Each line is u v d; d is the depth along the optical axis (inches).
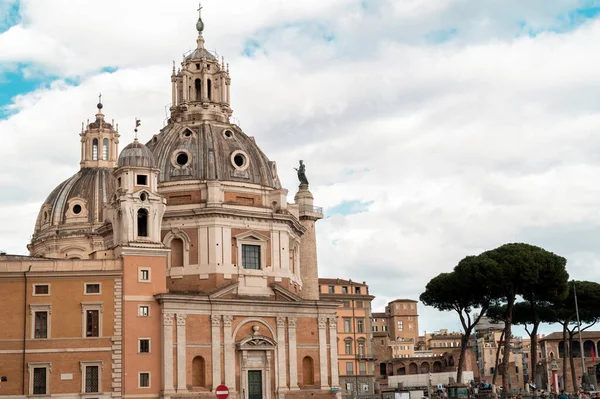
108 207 4195.4
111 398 3474.4
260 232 4156.0
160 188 4158.5
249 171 4298.7
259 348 3912.4
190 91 4606.3
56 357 3459.6
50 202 5157.5
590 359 7465.6
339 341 6363.2
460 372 4854.8
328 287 6589.6
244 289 4010.8
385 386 7721.5
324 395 4045.3
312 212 4751.5
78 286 3550.7
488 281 4530.0
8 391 3385.8
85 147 5423.2
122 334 3553.2
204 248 4020.7
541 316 5408.5
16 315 3462.1
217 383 3752.5
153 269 3695.9
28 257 3836.1
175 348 3661.4
